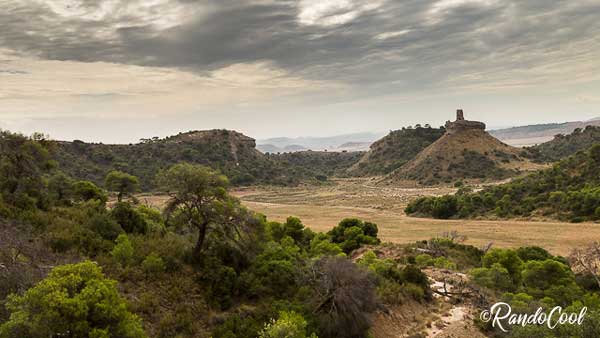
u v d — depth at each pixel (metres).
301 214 108.56
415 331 25.55
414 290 30.67
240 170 184.62
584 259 45.12
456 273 40.41
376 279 28.56
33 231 24.77
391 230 81.75
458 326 26.67
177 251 26.14
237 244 27.05
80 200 44.47
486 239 67.56
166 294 21.75
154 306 20.41
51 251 22.39
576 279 41.28
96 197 45.19
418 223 90.88
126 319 15.31
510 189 100.38
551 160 192.75
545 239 64.44
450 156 195.88
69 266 15.80
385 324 25.59
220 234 27.00
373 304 23.92
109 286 15.70
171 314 20.41
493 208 96.00
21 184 33.03
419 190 162.00
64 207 36.19
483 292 32.34
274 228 49.72
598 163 93.19
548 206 85.88
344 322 22.00
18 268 17.42
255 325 20.58
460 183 161.25
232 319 21.11
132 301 20.08
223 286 23.67
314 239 50.44
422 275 33.19
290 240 45.00
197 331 20.08
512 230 73.69
